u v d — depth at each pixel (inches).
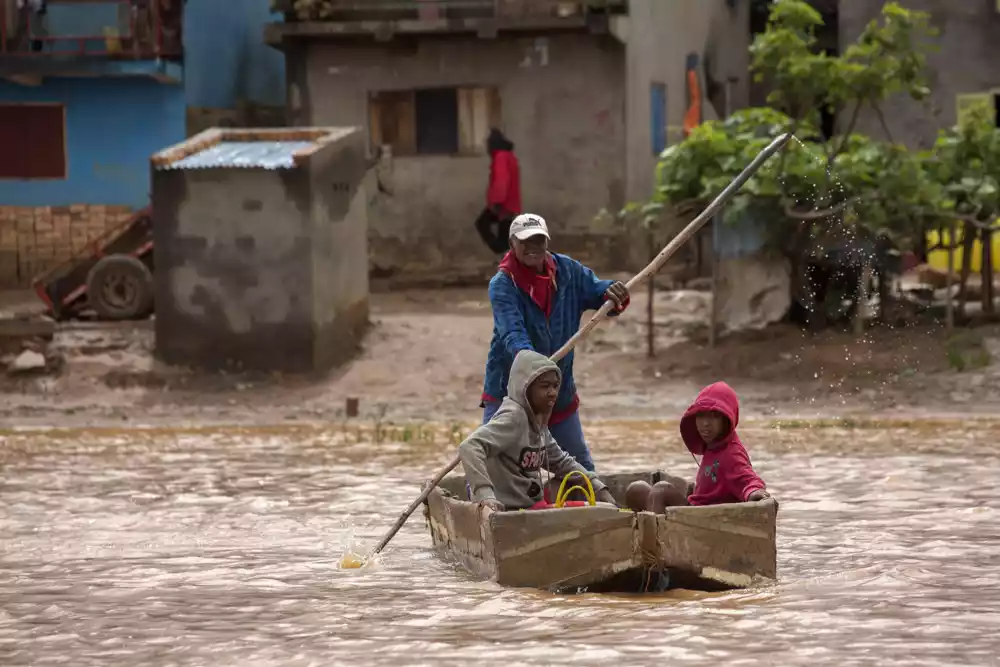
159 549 631.8
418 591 524.7
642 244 1717.5
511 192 1685.5
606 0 1672.0
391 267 1745.8
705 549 514.3
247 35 2042.3
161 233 1348.4
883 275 1375.5
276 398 1269.7
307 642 444.5
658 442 1004.6
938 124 1956.2
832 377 1237.7
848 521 674.8
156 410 1233.4
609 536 514.6
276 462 946.1
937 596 499.5
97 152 1873.8
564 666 404.5
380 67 1745.8
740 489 539.2
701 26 2023.9
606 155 1706.4
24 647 446.9
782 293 1374.3
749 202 1307.8
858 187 1306.6
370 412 1210.0
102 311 1502.2
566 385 614.2
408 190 1747.0
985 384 1194.0
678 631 445.4
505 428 551.8
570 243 1720.0
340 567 579.2
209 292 1343.5
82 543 649.0
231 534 671.1
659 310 1496.1
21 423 1170.0
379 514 730.2
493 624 462.6
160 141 1871.3
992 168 1346.0
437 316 1503.4
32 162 1876.2
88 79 1868.8
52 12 1868.8
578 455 620.1
